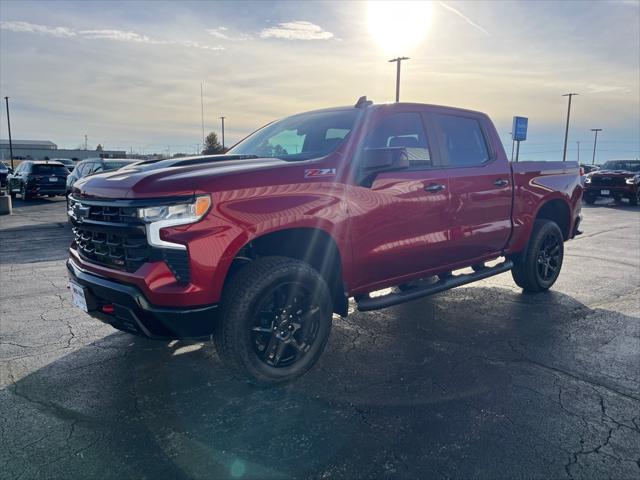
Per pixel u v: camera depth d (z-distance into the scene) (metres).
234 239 2.98
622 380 3.45
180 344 4.16
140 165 3.63
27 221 13.53
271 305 3.25
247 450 2.63
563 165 5.83
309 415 2.99
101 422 2.92
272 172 3.22
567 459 2.53
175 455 2.59
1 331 4.46
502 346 4.10
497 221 4.84
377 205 3.69
